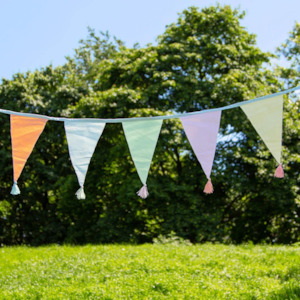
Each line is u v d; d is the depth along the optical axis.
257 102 3.43
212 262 7.00
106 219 12.80
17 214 16.56
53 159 16.39
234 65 13.37
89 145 3.38
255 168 12.42
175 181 12.52
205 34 13.70
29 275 6.68
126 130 3.49
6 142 15.20
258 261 7.25
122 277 6.15
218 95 12.20
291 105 13.38
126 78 13.72
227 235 13.23
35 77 17.30
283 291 5.39
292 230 13.96
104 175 13.67
